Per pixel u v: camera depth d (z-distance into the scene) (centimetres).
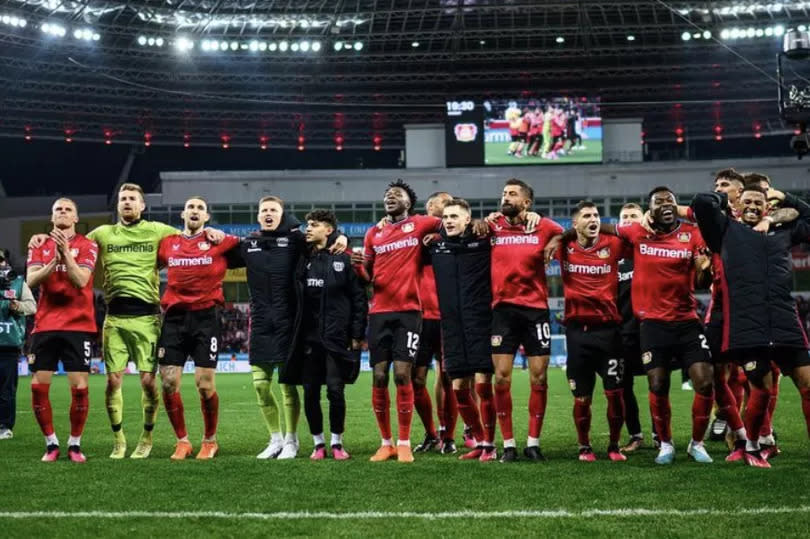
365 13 4256
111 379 782
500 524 490
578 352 750
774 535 458
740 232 693
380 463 718
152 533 475
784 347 680
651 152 5484
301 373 772
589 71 4716
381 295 770
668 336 723
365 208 4322
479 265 762
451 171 4344
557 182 4303
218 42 4400
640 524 487
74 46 4347
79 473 670
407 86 4897
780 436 909
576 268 751
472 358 755
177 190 4259
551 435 947
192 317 782
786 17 4209
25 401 1612
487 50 4578
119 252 791
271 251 782
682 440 891
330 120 5184
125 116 5038
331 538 462
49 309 765
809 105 1588
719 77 4772
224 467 697
